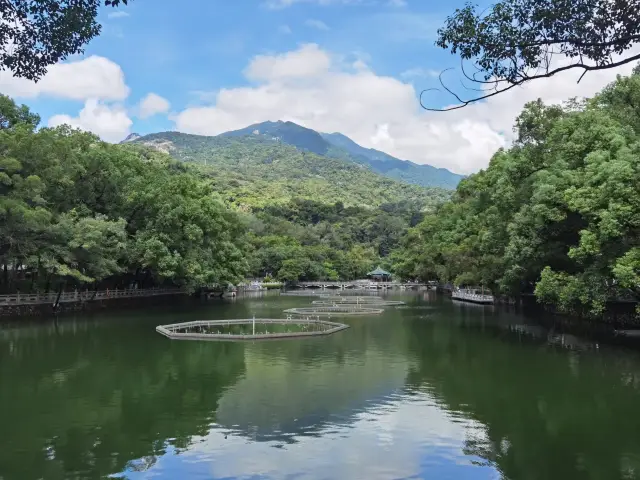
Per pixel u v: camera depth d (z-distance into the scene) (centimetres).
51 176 4512
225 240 7338
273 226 15312
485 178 6556
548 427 1861
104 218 5262
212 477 1448
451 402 2169
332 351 3338
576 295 3238
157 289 6888
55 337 3791
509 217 4750
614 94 3594
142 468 1507
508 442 1711
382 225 18638
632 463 1545
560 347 3462
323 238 16600
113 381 2512
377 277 14450
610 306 3928
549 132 4122
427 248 10081
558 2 841
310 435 1775
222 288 8631
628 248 2967
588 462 1555
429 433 1797
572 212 3506
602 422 1912
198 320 4938
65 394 2284
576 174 3384
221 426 1864
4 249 4356
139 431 1812
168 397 2236
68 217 4725
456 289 9288
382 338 3912
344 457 1583
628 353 3219
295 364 2919
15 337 3775
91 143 5853
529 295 6003
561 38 856
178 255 5800
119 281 6562
